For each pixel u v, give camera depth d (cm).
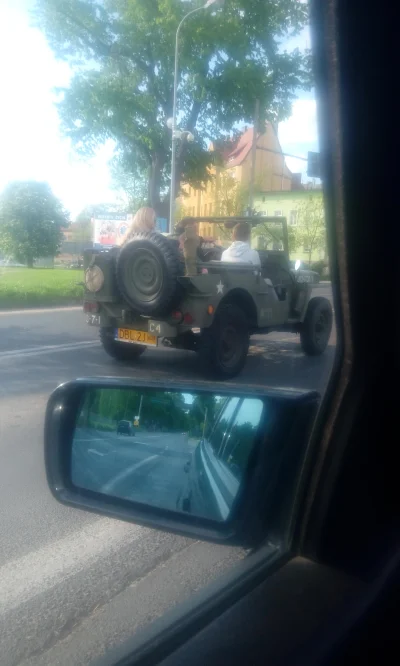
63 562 329
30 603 284
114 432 211
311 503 171
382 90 146
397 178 152
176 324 752
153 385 212
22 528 375
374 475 170
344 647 147
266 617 155
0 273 3903
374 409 165
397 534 171
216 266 779
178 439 201
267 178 4159
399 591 163
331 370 165
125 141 3066
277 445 177
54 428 217
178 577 302
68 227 10056
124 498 202
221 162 3177
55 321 1414
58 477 214
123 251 759
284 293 929
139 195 4397
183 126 2973
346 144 144
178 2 2659
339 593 162
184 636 158
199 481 190
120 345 893
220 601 164
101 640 248
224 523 179
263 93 2681
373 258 153
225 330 789
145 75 3041
